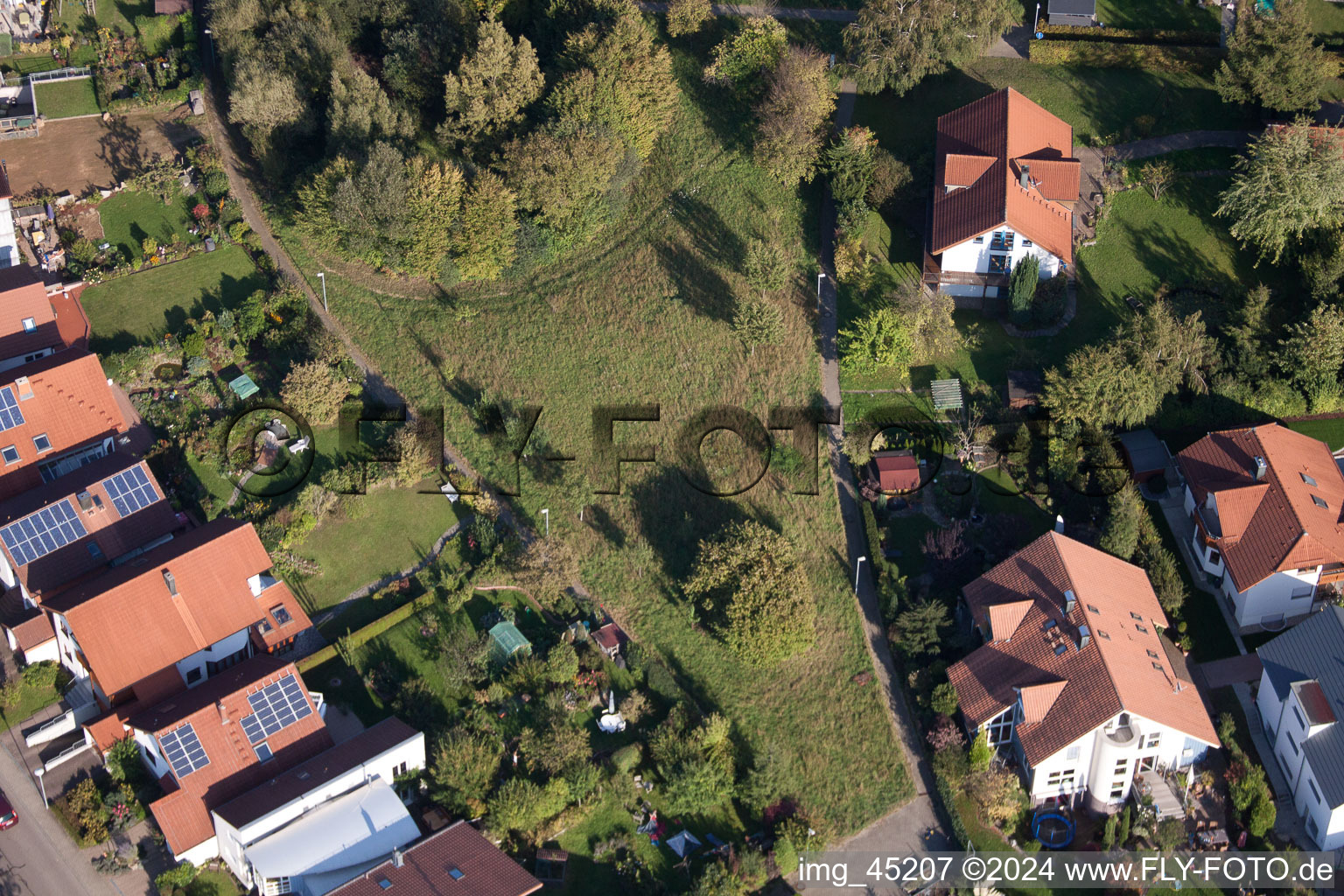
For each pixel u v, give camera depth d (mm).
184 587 84125
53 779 80812
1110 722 76812
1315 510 85750
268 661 84000
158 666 82625
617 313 104625
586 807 79875
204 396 100625
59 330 102500
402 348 104688
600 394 100312
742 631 83375
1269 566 83812
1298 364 94938
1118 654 79375
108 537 88562
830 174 108938
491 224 103625
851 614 88438
